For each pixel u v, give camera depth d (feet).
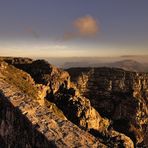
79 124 353.31
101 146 28.04
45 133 29.01
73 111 364.17
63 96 374.22
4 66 266.77
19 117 35.35
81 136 29.43
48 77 373.20
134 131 597.11
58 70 399.44
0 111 43.06
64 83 389.39
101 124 418.10
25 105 37.52
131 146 406.62
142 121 633.20
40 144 29.37
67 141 27.66
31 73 378.53
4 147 40.47
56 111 302.66
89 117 375.25
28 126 32.37
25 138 33.09
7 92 44.47
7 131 39.50
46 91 360.69
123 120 634.02
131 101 653.71
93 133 372.79
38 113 34.99
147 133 624.59
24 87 226.58
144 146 581.94
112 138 390.63
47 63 397.39
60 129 30.71
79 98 388.37
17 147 35.55
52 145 27.14
